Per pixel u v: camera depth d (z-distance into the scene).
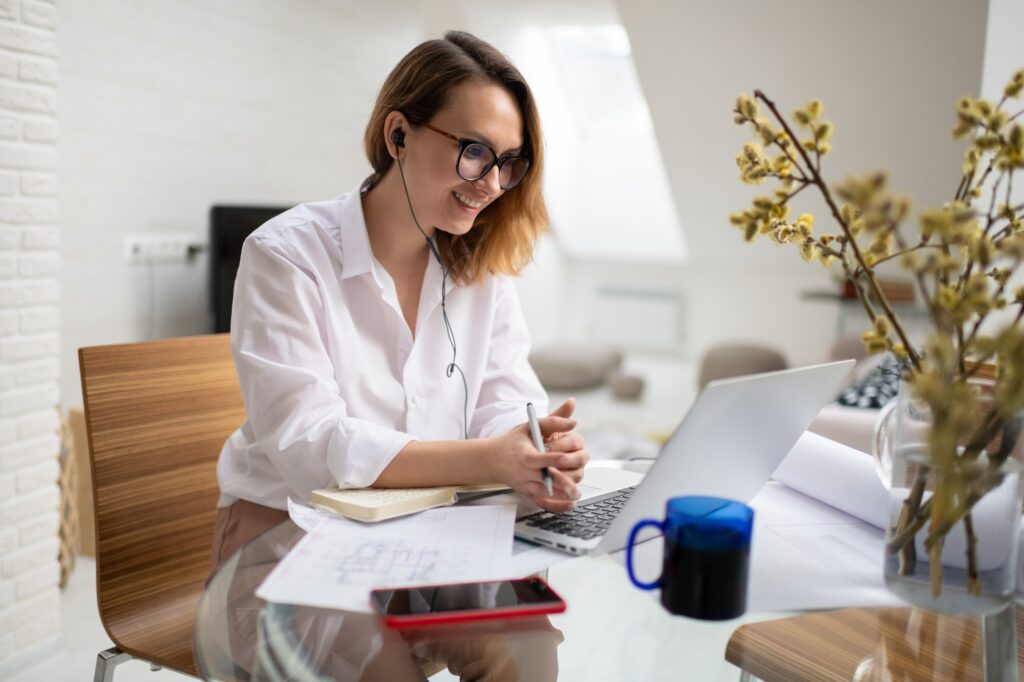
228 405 1.51
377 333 1.46
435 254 1.50
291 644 0.78
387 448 1.16
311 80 4.66
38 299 2.35
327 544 0.95
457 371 1.55
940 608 0.81
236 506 1.35
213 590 0.90
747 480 1.08
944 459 0.76
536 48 6.18
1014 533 0.80
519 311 1.66
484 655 0.76
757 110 0.90
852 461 1.14
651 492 0.93
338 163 4.92
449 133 1.33
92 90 3.51
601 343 6.66
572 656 0.76
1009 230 0.86
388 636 0.79
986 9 3.98
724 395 0.88
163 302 3.91
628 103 6.71
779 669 0.76
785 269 6.55
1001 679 0.80
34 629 2.34
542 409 1.57
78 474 2.98
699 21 4.66
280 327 1.30
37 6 2.30
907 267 0.76
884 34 4.31
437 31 5.55
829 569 0.95
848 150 5.10
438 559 0.92
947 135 4.70
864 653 0.80
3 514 2.27
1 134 2.23
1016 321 0.75
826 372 1.03
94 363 1.35
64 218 3.44
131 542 1.36
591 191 7.10
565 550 0.96
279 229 1.40
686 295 6.96
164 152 3.86
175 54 3.87
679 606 0.84
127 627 1.29
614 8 5.20
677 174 5.86
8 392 2.29
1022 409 0.74
